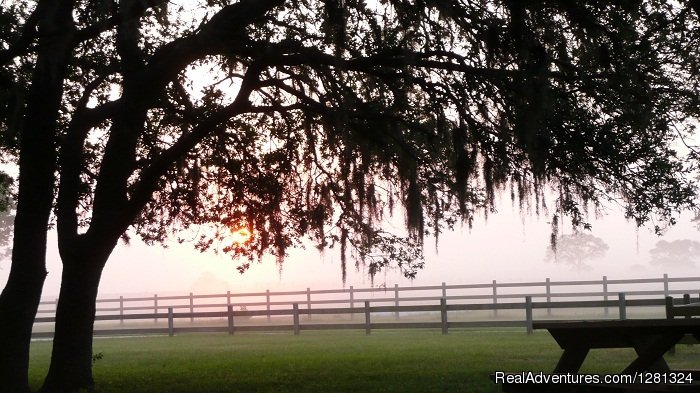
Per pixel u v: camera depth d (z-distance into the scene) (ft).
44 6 32.07
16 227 34.94
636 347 23.13
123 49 37.27
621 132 34.58
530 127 31.37
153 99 36.40
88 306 35.94
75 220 36.73
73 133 37.14
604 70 35.14
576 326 22.09
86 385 35.63
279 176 43.91
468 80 34.91
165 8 34.53
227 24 34.96
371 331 75.56
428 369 39.81
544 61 31.40
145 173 36.14
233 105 37.11
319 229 39.45
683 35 34.86
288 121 42.57
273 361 46.83
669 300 38.55
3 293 34.78
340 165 37.81
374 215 37.17
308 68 40.73
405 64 33.99
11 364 34.06
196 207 46.37
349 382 36.04
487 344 54.49
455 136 34.22
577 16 32.91
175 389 35.83
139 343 70.18
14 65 37.96
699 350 43.88
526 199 34.63
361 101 36.91
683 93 35.01
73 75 44.42
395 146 37.88
